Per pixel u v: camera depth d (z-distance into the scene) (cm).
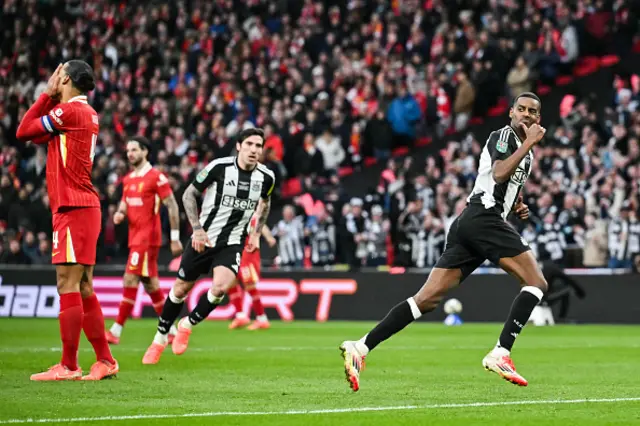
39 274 3809
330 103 4856
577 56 4847
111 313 3800
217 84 4947
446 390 1441
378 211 3984
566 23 4800
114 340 2428
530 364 1947
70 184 1489
